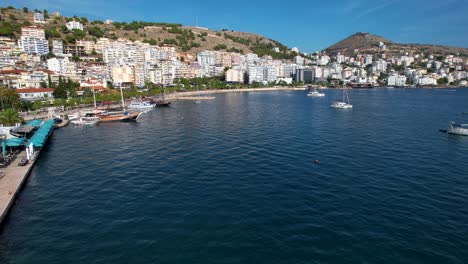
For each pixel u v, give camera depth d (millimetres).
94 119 103562
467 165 51750
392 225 30938
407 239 28406
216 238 28719
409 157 56625
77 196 39281
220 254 26297
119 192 40156
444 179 44500
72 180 45406
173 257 25969
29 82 173375
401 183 42656
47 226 31688
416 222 31562
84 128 94562
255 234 29328
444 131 85375
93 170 50000
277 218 32375
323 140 71500
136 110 135750
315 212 33719
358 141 70750
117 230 30422
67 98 155250
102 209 35219
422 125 96562
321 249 26906
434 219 32219
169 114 127500
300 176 45375
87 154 60906
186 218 32562
